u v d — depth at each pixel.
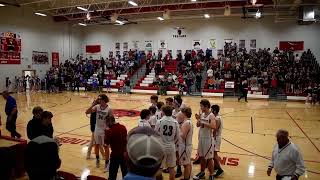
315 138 10.00
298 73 21.92
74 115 13.98
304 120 13.40
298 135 10.44
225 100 20.88
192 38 27.95
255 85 22.67
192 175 6.19
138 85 26.23
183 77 24.19
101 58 29.14
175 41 28.61
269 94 21.92
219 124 6.27
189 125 5.40
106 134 5.12
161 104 6.50
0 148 4.89
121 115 14.14
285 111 16.16
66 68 28.06
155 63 27.23
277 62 23.56
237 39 26.55
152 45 29.52
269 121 13.05
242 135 10.30
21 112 14.50
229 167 6.90
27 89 26.17
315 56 24.55
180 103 6.48
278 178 4.37
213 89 23.05
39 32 27.86
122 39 30.70
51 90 26.00
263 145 8.93
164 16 22.84
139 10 25.08
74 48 31.95
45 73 28.62
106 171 6.47
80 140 9.26
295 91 21.53
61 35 30.34
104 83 26.62
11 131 8.27
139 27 29.88
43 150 1.93
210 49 27.30
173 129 5.11
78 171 6.47
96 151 6.73
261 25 25.78
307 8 20.61
